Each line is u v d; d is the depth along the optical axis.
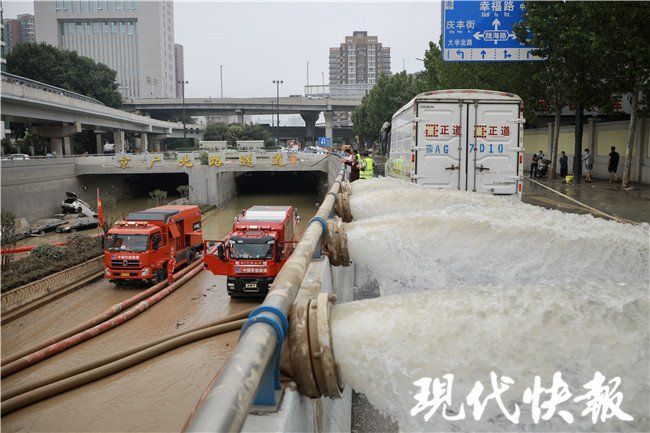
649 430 2.04
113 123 77.25
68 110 58.44
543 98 28.25
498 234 3.93
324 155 58.78
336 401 3.43
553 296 2.23
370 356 2.10
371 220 4.36
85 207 47.22
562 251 3.72
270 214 23.95
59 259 27.39
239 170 56.81
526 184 26.94
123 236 24.02
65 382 14.67
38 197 44.94
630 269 3.60
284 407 1.88
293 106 129.62
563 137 33.12
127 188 65.06
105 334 19.19
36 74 86.69
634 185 24.50
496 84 27.95
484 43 21.11
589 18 19.02
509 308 2.18
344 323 2.15
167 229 25.58
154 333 19.16
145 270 23.72
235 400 1.33
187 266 28.33
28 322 20.48
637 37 18.81
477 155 12.55
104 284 25.66
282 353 2.07
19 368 16.41
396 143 17.41
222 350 16.56
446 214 4.27
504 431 2.12
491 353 2.08
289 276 2.33
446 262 4.05
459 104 12.48
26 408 13.98
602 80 22.75
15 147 73.69
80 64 95.00
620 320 2.10
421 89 46.50
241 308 21.62
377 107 69.00
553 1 20.12
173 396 14.07
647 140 24.86
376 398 2.14
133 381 14.98
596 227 3.91
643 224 3.93
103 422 13.00
